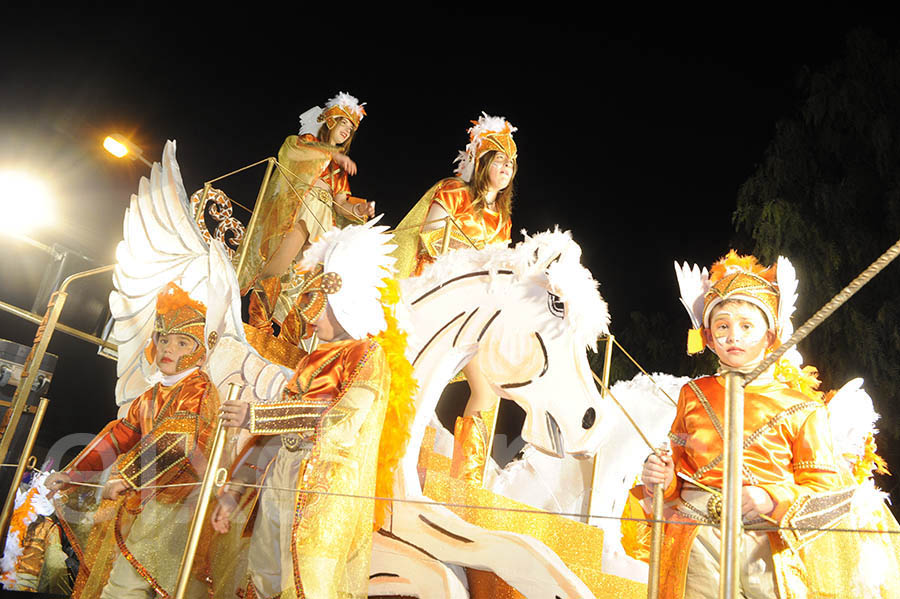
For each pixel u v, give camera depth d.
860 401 3.62
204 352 3.72
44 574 4.76
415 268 4.71
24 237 8.42
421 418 3.47
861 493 3.06
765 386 3.03
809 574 2.75
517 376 3.49
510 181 4.95
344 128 5.44
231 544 3.14
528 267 3.56
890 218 8.16
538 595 3.12
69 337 8.44
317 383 3.09
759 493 2.71
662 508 2.84
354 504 2.95
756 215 8.83
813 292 8.04
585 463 4.70
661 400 4.83
